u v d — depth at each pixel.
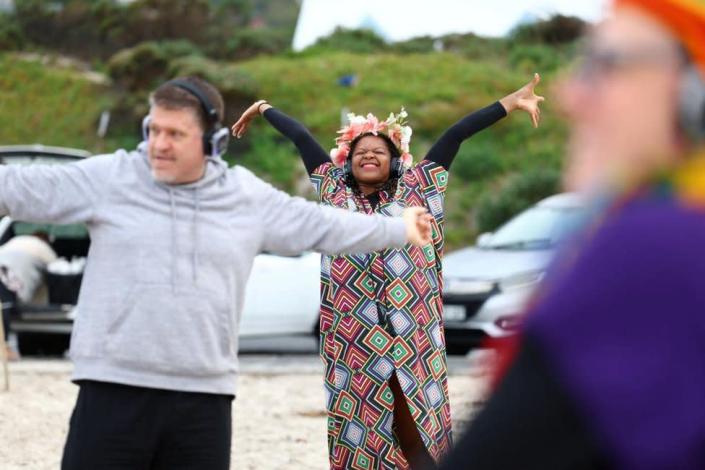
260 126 37.38
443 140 8.17
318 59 42.41
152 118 5.34
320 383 15.14
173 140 5.30
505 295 17.05
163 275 5.30
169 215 5.36
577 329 2.16
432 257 8.08
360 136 8.12
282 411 13.08
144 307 5.28
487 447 2.17
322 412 12.95
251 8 48.16
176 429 5.34
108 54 44.12
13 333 17.03
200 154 5.38
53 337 19.02
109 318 5.29
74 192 5.34
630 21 2.26
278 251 5.55
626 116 2.25
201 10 45.31
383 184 8.19
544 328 2.17
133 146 37.31
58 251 17.95
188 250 5.34
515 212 32.91
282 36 45.97
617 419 2.12
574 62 2.36
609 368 2.12
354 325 7.95
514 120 38.38
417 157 35.69
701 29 2.21
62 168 5.39
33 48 43.88
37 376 15.16
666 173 2.27
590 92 2.29
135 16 44.38
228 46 44.84
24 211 5.32
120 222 5.34
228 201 5.44
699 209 2.21
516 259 17.31
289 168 35.56
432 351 8.00
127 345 5.26
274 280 18.14
